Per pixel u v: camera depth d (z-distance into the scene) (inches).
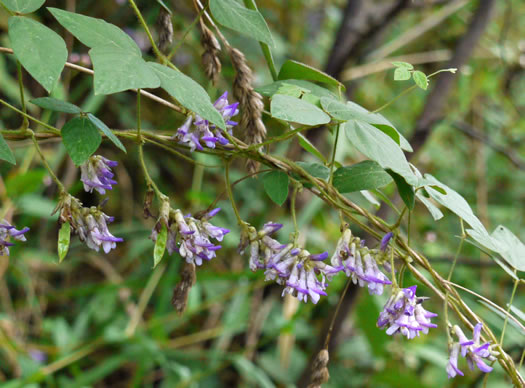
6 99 35.3
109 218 20.1
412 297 19.9
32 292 37.4
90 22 18.1
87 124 19.2
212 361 35.7
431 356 39.2
